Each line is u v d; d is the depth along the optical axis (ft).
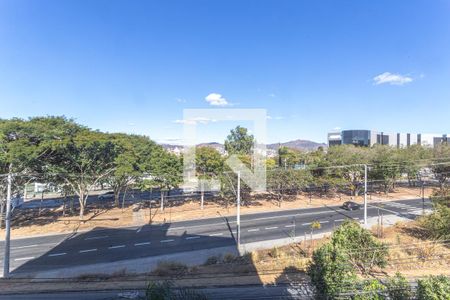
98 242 82.43
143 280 56.34
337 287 34.53
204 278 56.80
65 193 113.39
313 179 134.31
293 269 60.44
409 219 103.71
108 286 53.52
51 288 53.01
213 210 120.06
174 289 31.50
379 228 88.07
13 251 75.77
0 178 89.71
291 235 86.53
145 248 77.15
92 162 107.65
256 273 58.80
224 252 73.00
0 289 53.01
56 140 93.15
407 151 164.04
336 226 95.76
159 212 117.50
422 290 29.43
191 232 90.99
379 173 148.05
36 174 93.09
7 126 87.30
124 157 107.34
